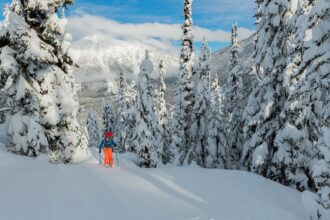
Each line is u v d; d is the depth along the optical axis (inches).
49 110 666.8
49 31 680.4
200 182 569.0
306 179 706.2
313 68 591.8
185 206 437.4
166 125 1477.6
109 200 429.1
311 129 694.5
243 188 556.7
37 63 677.3
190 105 1290.6
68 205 392.8
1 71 619.8
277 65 796.0
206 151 1198.3
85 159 718.5
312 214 386.3
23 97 634.8
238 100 1354.6
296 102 691.4
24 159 604.7
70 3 707.4
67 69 738.2
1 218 332.5
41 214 355.3
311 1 671.8
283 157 724.7
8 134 648.4
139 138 766.5
